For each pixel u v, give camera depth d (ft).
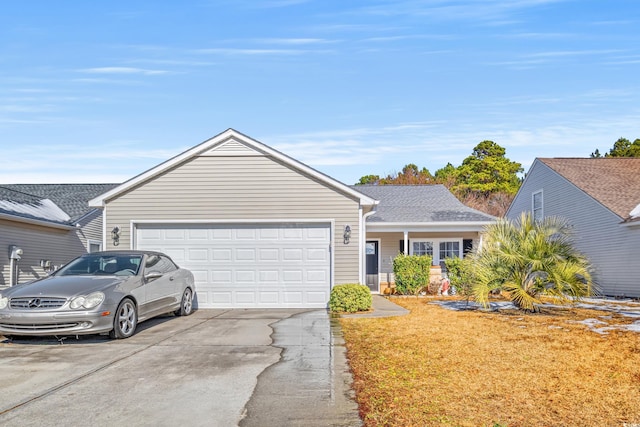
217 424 16.01
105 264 35.73
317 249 47.44
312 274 47.24
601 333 32.30
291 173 47.83
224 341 29.76
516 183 163.22
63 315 28.66
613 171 78.38
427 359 24.95
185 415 16.83
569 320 38.42
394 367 23.30
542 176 83.61
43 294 29.45
